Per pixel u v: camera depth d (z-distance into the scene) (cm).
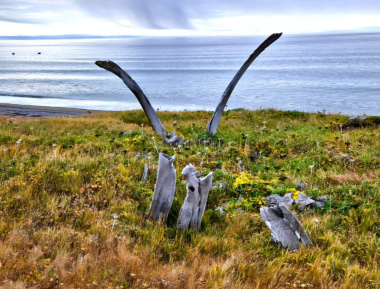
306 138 1361
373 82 8581
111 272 439
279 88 7756
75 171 820
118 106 5356
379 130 1545
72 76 11875
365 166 955
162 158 597
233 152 1104
